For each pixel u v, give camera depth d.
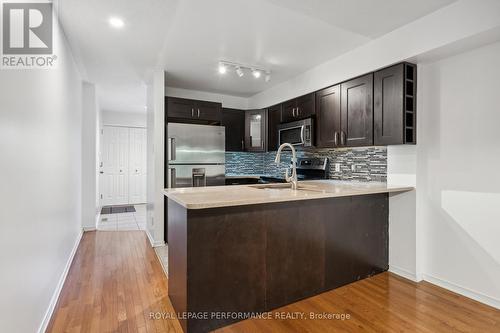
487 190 2.14
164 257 3.15
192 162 3.82
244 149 4.65
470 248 2.25
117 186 6.69
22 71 1.53
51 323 1.87
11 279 1.33
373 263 2.67
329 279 2.37
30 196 1.62
